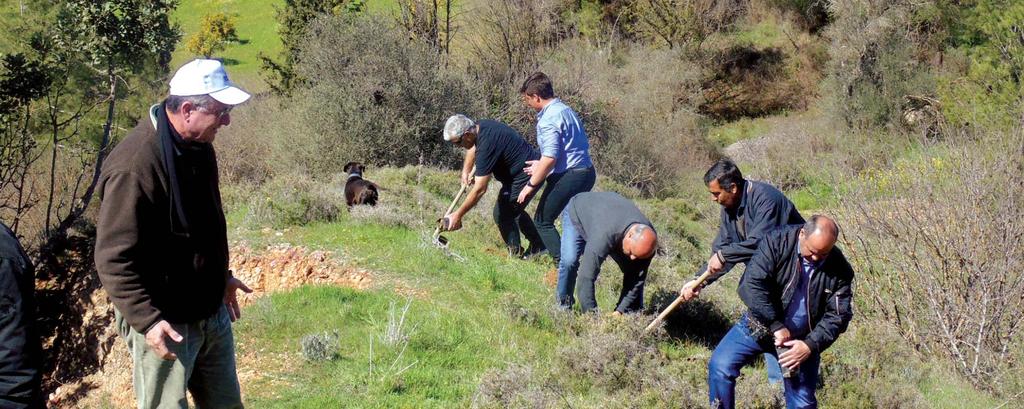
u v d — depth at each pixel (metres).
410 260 10.88
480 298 9.64
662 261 12.60
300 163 24.83
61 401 11.47
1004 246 12.91
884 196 14.70
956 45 39.50
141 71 24.05
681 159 36.19
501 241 12.45
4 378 3.71
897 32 37.84
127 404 10.70
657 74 40.09
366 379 7.37
